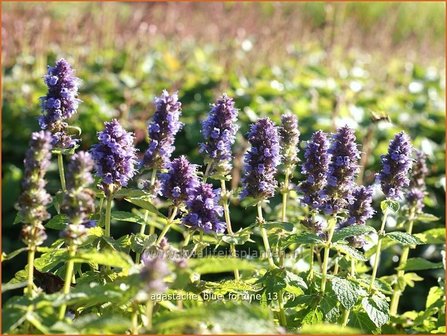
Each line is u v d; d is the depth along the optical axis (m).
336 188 1.34
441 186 2.33
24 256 2.15
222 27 3.91
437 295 1.50
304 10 4.96
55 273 1.37
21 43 3.11
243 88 2.98
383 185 1.37
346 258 1.45
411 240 1.35
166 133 1.38
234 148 2.31
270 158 1.37
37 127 2.64
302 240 1.32
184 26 4.25
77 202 1.20
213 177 1.41
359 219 1.41
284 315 1.34
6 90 2.89
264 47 3.56
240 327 1.10
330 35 3.89
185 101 2.90
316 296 1.33
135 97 2.89
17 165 2.58
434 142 2.77
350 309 1.35
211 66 3.64
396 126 2.74
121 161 1.31
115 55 3.66
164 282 1.19
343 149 1.34
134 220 1.38
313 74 3.54
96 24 3.68
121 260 1.17
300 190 1.39
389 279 1.52
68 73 1.37
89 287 1.18
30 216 1.21
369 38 4.57
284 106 2.72
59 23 3.62
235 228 2.13
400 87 3.68
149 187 1.38
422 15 5.39
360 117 2.73
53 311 1.19
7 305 1.17
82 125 2.50
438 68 4.15
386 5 5.47
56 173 2.31
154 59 3.63
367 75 3.93
